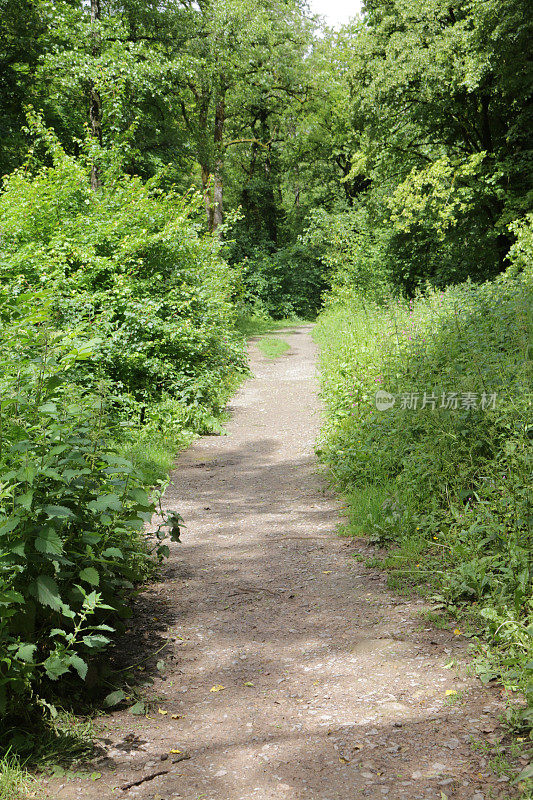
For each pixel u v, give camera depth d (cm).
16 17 2178
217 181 2994
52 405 338
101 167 1465
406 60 1800
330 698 321
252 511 696
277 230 4634
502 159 1941
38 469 308
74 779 263
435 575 450
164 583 500
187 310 1289
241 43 2512
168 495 777
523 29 1529
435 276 2359
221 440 1081
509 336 798
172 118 2508
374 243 2919
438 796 239
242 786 258
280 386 1543
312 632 400
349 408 952
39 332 370
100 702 325
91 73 1784
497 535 422
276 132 4262
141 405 1090
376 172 2380
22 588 298
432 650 358
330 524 628
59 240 1197
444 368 798
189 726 305
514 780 231
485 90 1798
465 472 538
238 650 383
